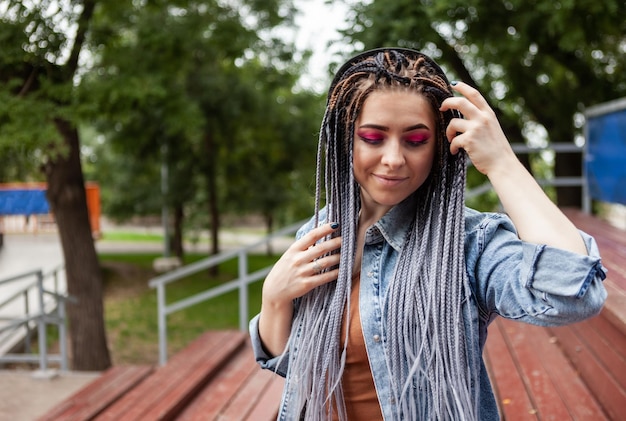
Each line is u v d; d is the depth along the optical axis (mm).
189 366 4629
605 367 2695
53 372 5980
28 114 6297
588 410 2691
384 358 1279
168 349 9852
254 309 12609
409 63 1288
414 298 1246
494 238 1230
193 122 8164
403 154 1237
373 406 1344
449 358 1197
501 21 7629
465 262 1226
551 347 3580
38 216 24891
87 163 19234
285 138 15844
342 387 1354
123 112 7137
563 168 9227
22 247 20281
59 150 6438
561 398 2838
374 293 1300
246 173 16625
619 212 14047
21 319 5848
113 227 31547
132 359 9344
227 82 14422
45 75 7066
